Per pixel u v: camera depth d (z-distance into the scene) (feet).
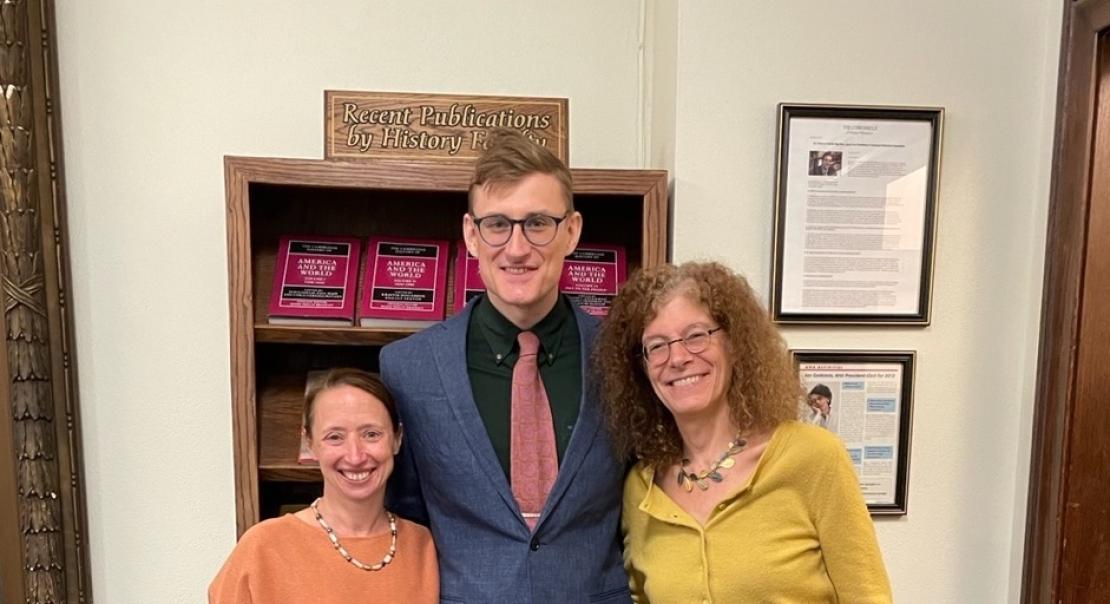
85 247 5.47
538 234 3.67
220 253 5.57
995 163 5.31
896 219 5.16
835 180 5.11
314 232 5.39
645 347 3.78
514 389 3.92
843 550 3.69
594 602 3.85
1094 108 4.81
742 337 3.77
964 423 5.45
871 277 5.18
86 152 5.42
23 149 5.17
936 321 5.36
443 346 3.97
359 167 4.66
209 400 5.65
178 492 5.68
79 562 5.57
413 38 5.62
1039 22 5.25
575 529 3.89
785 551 3.66
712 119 5.09
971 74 5.24
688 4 5.03
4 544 5.47
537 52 5.71
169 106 5.46
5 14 5.06
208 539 5.74
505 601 3.69
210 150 5.51
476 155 4.91
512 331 3.94
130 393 5.59
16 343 5.29
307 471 4.89
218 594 3.69
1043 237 5.24
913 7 5.17
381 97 4.84
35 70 5.18
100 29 5.37
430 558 3.98
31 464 5.40
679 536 3.82
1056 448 5.06
